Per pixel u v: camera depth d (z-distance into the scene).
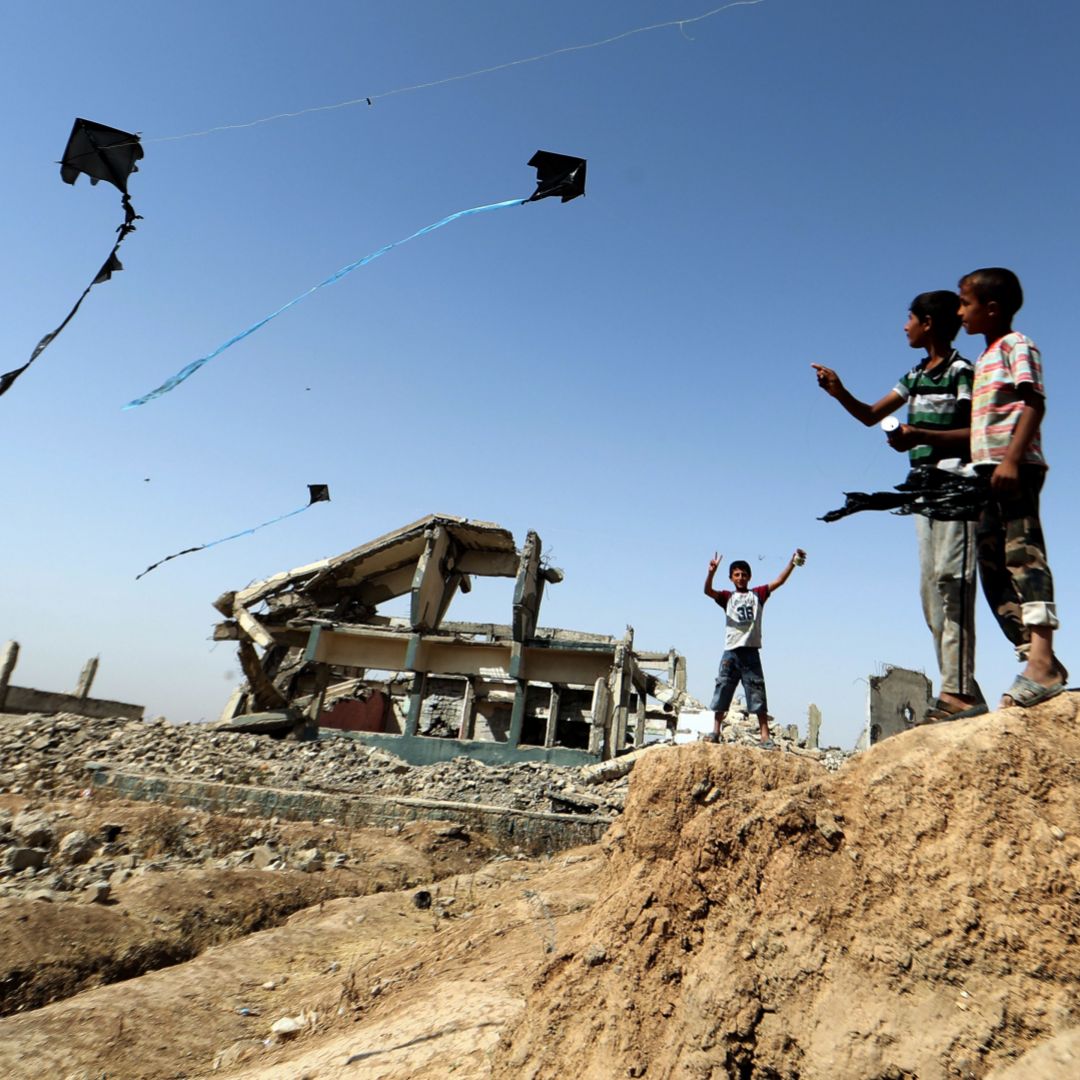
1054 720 2.89
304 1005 7.29
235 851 14.00
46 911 8.80
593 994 3.35
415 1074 4.56
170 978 8.00
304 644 27.64
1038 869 2.54
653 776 4.09
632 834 4.05
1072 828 2.57
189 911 10.07
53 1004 7.31
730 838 3.26
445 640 25.70
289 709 25.86
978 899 2.59
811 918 2.89
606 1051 3.12
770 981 2.85
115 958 8.48
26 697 25.47
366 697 30.80
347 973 7.96
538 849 17.14
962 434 3.65
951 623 3.48
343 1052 5.35
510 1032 3.60
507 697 32.94
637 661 28.28
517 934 7.20
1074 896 2.46
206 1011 7.35
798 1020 2.73
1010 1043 2.36
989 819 2.69
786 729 29.44
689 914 3.25
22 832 13.12
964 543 3.50
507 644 25.56
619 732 23.89
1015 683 3.04
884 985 2.64
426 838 15.84
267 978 8.35
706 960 3.05
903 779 2.95
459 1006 5.52
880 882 2.82
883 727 8.41
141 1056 6.41
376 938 9.73
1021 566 3.09
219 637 26.84
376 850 14.88
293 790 18.75
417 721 25.33
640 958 3.28
